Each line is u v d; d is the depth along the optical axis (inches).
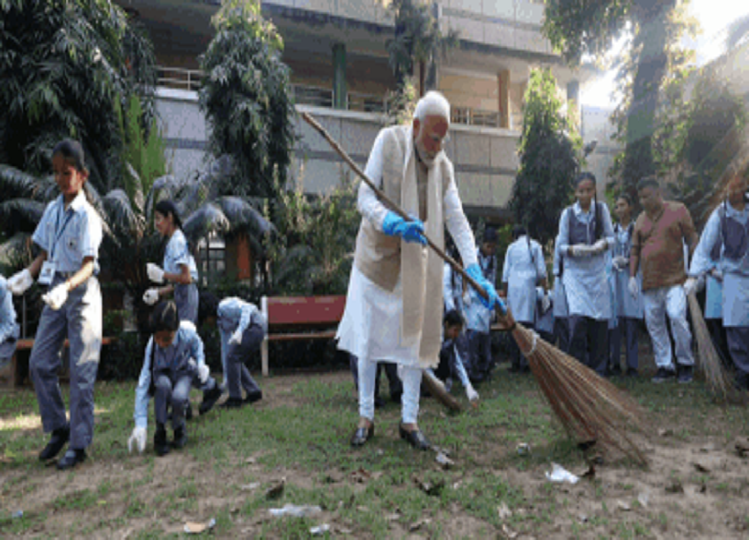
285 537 82.1
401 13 501.7
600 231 223.1
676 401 176.6
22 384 263.0
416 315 127.2
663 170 285.4
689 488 101.8
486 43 624.4
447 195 137.9
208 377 172.6
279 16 534.0
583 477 107.5
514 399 189.6
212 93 357.4
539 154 457.4
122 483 111.6
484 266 247.3
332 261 341.4
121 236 287.4
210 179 329.7
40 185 268.4
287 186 410.0
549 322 285.1
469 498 95.7
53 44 288.2
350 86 678.5
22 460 131.3
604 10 434.9
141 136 339.3
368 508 92.0
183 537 83.4
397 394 195.9
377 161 131.7
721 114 200.7
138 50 413.4
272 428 151.9
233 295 323.3
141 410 135.1
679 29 399.2
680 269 218.1
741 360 192.5
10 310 148.1
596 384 124.8
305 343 319.9
